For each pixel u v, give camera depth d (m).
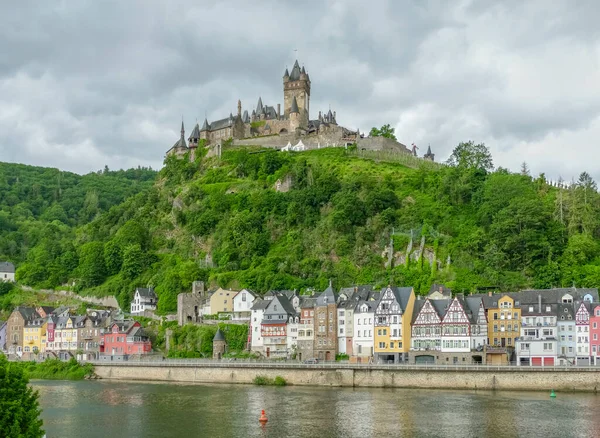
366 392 148.50
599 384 141.12
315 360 178.50
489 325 174.88
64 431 111.75
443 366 151.75
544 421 113.00
